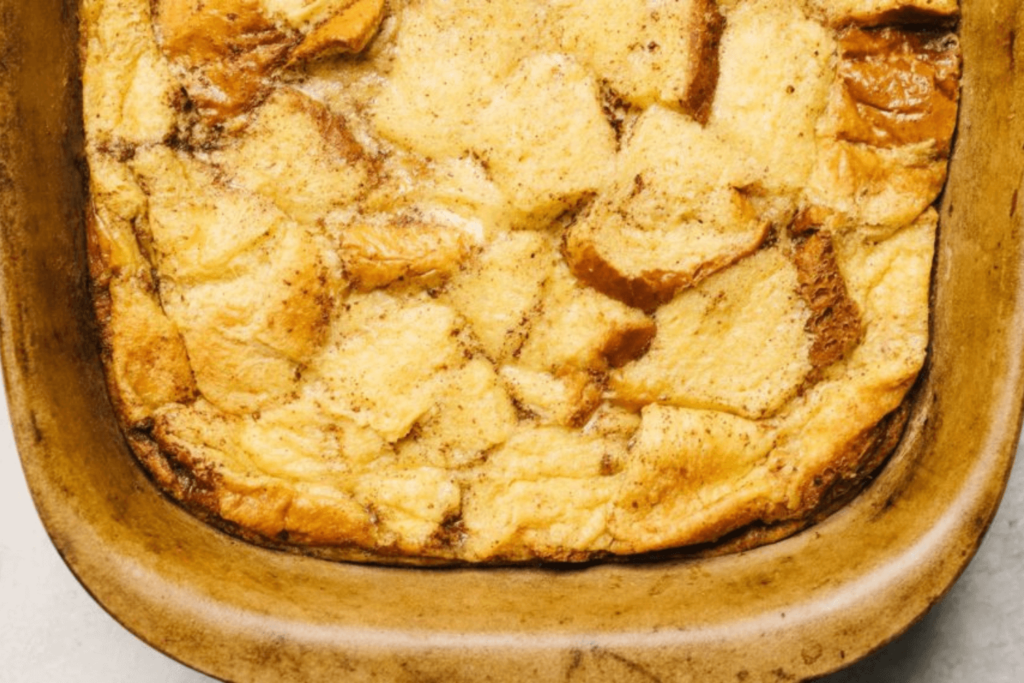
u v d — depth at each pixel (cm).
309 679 52
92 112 55
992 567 59
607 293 55
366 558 55
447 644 52
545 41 55
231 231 55
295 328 55
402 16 55
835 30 55
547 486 55
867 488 56
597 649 52
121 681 59
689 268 55
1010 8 53
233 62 55
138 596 52
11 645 59
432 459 55
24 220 53
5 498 60
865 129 55
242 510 55
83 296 55
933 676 59
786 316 55
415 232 55
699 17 55
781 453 55
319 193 55
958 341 54
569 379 55
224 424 55
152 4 55
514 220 55
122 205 55
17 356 53
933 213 55
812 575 53
